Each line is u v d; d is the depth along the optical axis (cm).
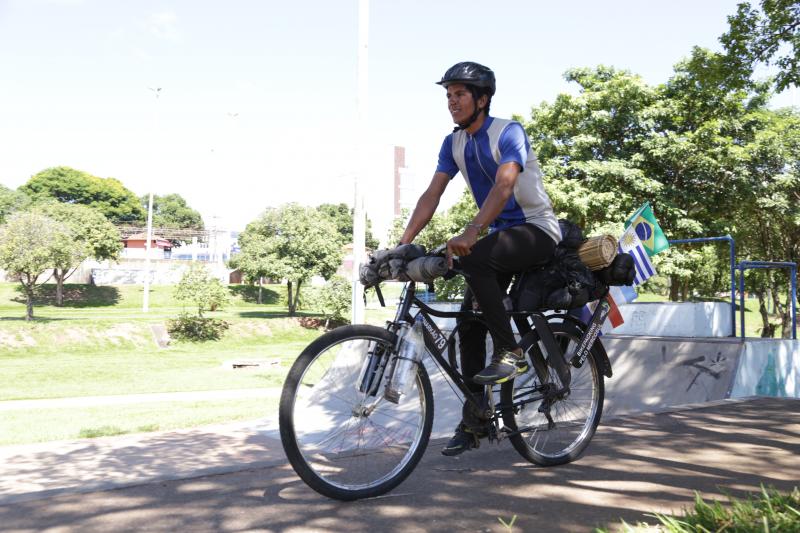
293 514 223
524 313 293
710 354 670
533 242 272
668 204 2270
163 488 254
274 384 1886
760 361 663
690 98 2394
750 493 229
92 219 6094
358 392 252
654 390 703
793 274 755
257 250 4459
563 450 300
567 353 314
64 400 1516
